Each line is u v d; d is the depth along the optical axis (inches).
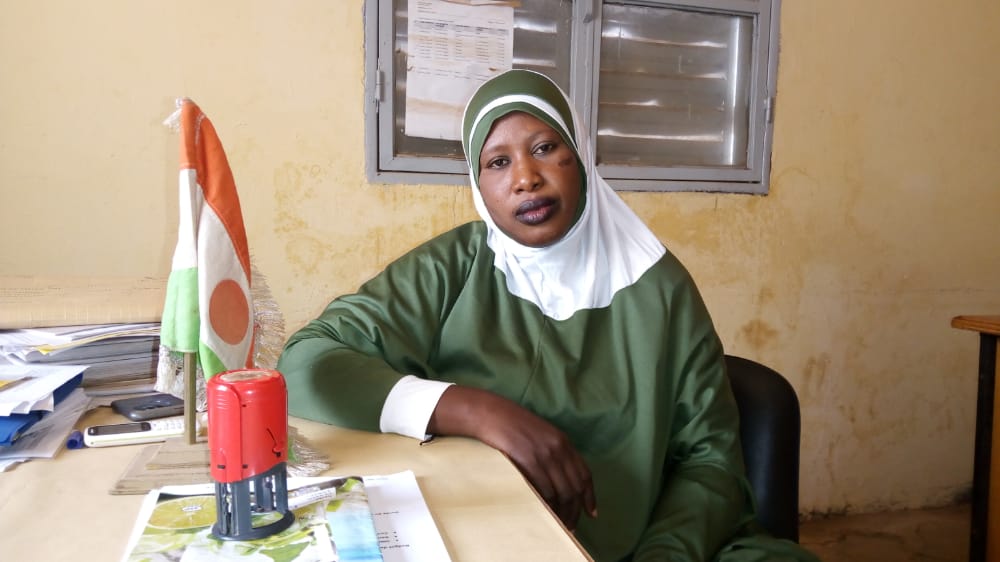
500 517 24.3
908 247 99.3
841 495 100.0
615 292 45.3
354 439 33.4
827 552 89.7
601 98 85.7
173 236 72.2
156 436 31.1
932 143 98.8
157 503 22.8
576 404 41.3
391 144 77.3
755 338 93.4
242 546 19.8
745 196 90.9
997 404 69.0
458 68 79.2
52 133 67.8
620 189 85.4
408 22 76.8
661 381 43.2
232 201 27.9
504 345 43.7
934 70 97.7
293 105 74.2
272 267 75.2
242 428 20.1
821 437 98.0
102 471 27.4
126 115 69.7
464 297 45.3
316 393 36.8
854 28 93.1
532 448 32.7
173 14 70.2
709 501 39.5
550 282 45.6
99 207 69.7
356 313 42.8
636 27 86.3
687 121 89.8
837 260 96.0
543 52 82.3
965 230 101.9
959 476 105.3
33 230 68.1
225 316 27.3
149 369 37.9
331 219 76.5
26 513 23.3
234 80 72.4
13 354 34.1
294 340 41.6
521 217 41.9
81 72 68.1
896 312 99.7
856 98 94.3
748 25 90.1
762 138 90.6
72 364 35.4
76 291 40.6
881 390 100.1
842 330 97.3
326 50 74.6
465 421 33.3
